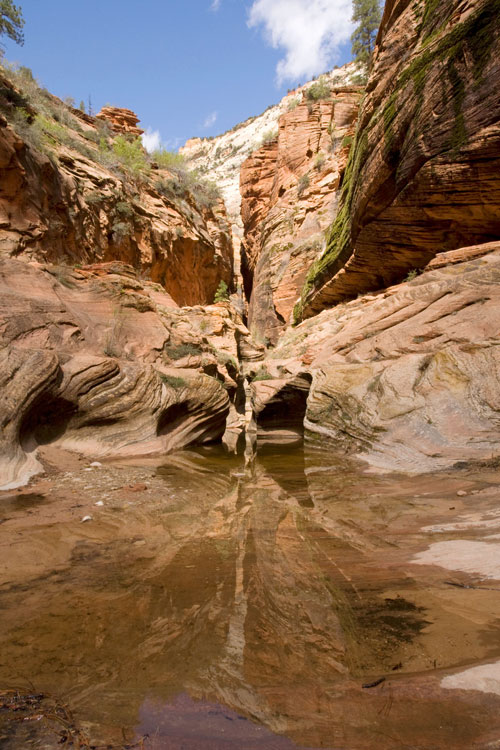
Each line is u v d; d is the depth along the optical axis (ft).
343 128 125.59
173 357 47.26
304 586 9.17
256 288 140.56
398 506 16.02
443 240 57.52
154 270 101.65
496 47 40.22
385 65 60.03
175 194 119.65
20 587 9.57
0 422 23.99
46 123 81.82
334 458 30.48
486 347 29.73
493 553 9.96
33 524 15.26
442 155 46.85
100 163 92.43
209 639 6.95
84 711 5.13
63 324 35.91
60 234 67.72
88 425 31.99
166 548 12.45
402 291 46.68
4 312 31.22
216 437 47.78
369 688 5.33
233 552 11.94
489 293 36.58
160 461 30.96
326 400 37.99
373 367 36.86
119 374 35.17
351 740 4.37
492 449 22.84
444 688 5.17
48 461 26.25
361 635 6.79
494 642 6.26
